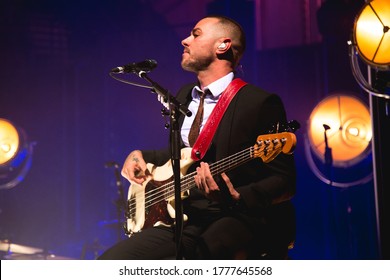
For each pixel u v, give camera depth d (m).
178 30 11.41
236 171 4.57
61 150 12.74
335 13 8.66
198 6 11.04
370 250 8.88
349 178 8.84
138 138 12.10
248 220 4.47
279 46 9.93
